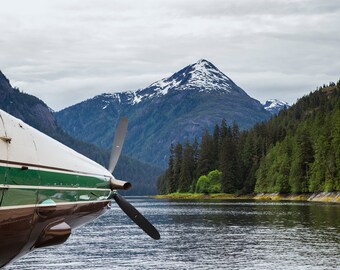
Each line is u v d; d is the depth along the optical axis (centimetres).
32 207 809
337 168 11419
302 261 2748
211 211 7569
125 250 3284
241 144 16625
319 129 13175
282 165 13525
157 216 6594
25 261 2859
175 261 2827
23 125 833
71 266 2709
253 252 3092
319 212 6544
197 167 17562
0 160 734
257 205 9406
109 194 1168
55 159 891
